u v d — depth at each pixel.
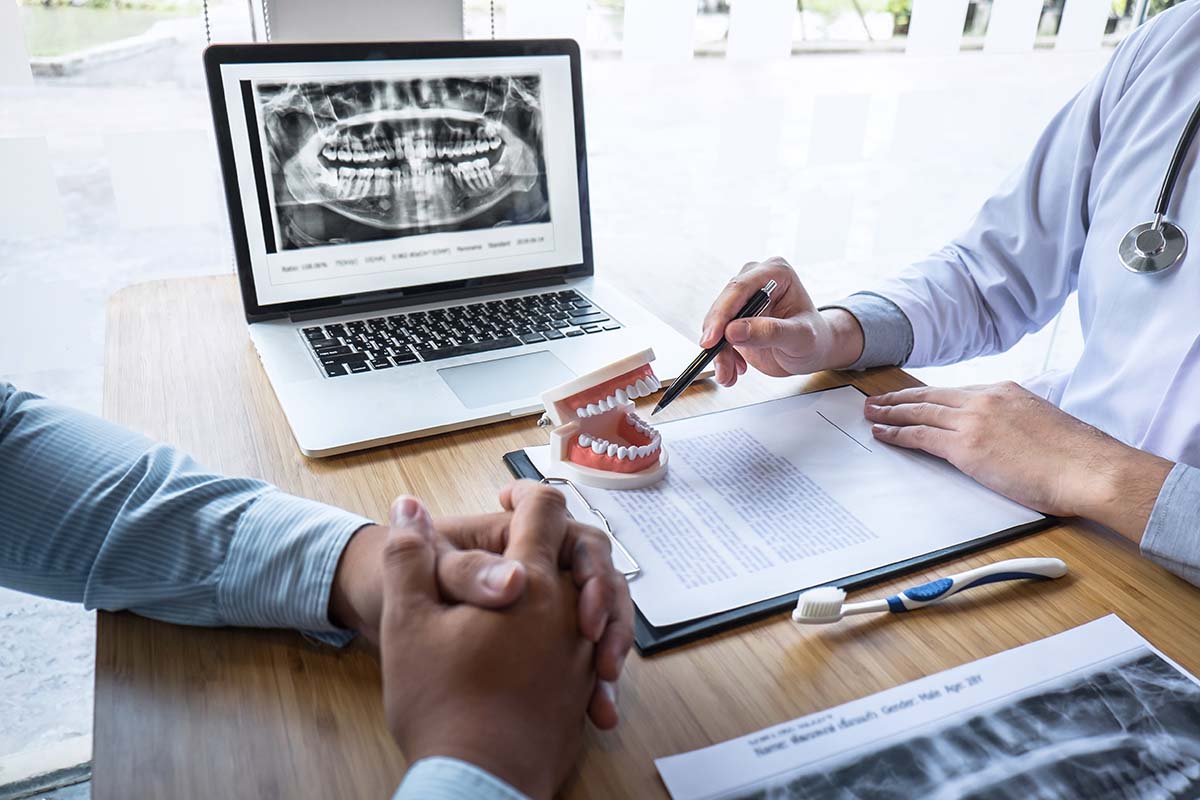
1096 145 0.96
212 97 0.79
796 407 0.76
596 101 1.40
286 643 0.50
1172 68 0.87
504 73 0.90
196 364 0.79
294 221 0.84
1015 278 0.99
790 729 0.44
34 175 1.08
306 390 0.73
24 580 0.54
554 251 0.96
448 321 0.87
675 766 0.42
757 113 1.48
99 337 1.24
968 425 0.67
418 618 0.42
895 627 0.51
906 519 0.61
